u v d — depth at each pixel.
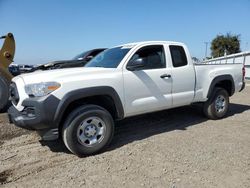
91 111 4.50
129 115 5.19
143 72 5.25
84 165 4.22
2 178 3.86
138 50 5.34
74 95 4.36
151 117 7.08
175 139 5.34
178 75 5.82
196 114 7.41
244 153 4.62
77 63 10.63
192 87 6.16
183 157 4.45
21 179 3.82
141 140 5.31
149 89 5.34
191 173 3.90
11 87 4.84
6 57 8.55
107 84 4.73
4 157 4.58
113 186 3.59
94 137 4.61
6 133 5.78
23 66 17.78
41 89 4.21
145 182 3.67
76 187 3.58
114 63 5.18
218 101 6.87
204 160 4.33
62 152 4.77
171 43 5.91
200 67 6.36
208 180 3.71
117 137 5.53
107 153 4.66
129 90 5.04
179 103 5.94
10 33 8.54
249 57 28.58
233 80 7.15
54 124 4.28
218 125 6.38
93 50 12.27
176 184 3.61
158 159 4.38
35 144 5.18
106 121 4.68
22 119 4.30
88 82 4.54
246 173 3.90
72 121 4.37
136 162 4.28
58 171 4.04
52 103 4.20
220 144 5.05
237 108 8.57
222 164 4.19
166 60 5.71
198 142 5.16
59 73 4.50
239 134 5.67
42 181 3.75
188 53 6.14
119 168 4.09
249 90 14.22
